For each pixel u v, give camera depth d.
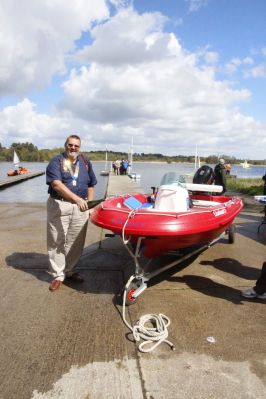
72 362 2.95
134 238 4.20
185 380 2.75
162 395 2.59
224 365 2.94
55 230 4.31
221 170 12.81
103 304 4.04
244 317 3.78
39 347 3.16
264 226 8.72
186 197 4.94
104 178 36.78
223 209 5.05
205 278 4.92
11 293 4.30
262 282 4.14
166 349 3.17
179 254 5.35
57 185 4.11
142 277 4.15
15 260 5.57
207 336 3.39
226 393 2.62
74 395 2.57
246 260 5.80
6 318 3.68
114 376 2.78
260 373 2.85
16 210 10.77
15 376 2.76
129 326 3.53
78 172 4.38
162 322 3.52
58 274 4.40
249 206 12.88
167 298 4.24
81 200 4.09
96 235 7.37
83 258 5.76
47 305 4.00
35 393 2.58
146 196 6.75
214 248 6.51
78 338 3.32
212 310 3.93
